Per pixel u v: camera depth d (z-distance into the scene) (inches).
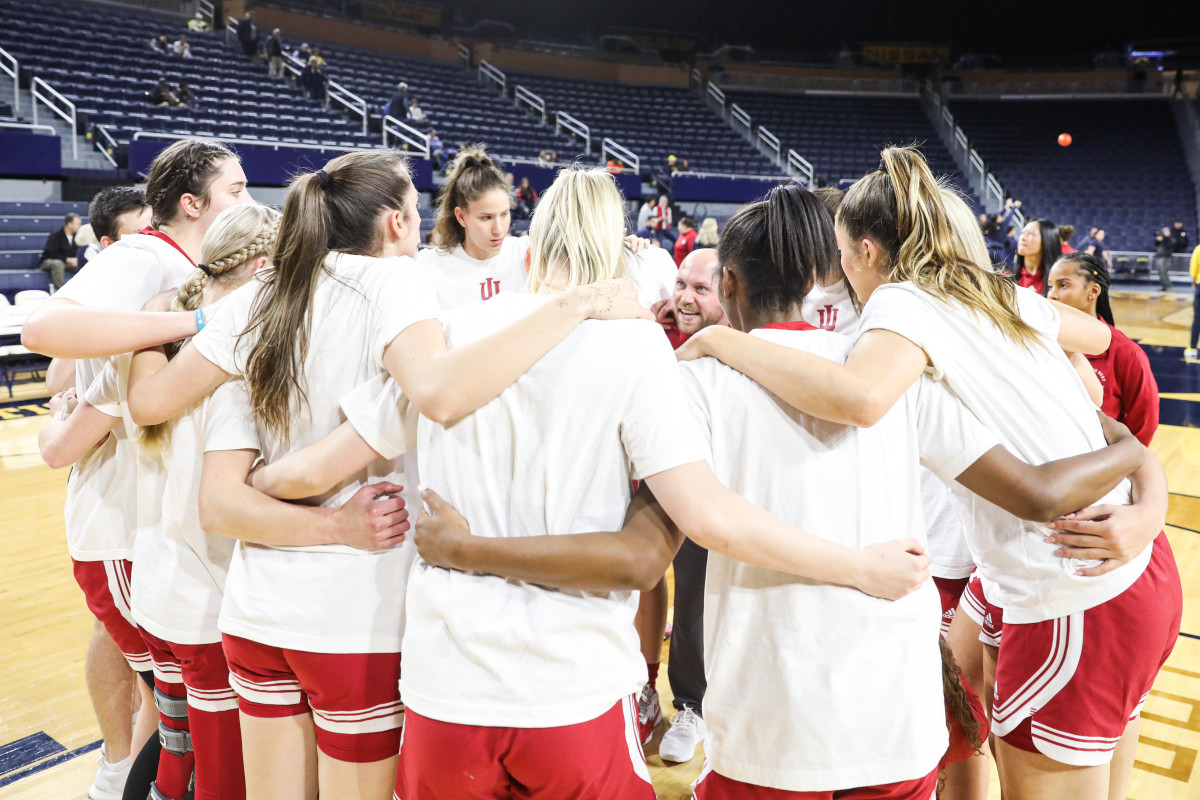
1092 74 852.0
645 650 98.4
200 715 64.9
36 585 140.9
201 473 59.6
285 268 56.5
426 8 815.7
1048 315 59.4
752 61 896.9
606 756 47.4
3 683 109.3
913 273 54.6
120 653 86.5
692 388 52.0
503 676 45.7
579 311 48.0
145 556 66.9
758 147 770.2
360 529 53.9
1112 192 767.7
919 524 52.1
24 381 309.9
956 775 71.2
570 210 51.1
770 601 49.4
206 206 76.2
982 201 763.4
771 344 50.0
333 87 594.6
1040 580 56.0
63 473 205.0
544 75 797.2
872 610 48.4
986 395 53.7
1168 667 115.4
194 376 57.3
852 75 884.0
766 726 49.4
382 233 59.0
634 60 838.5
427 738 46.9
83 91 466.0
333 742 55.5
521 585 47.4
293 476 53.0
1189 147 784.3
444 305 123.0
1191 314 538.9
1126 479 59.7
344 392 55.3
